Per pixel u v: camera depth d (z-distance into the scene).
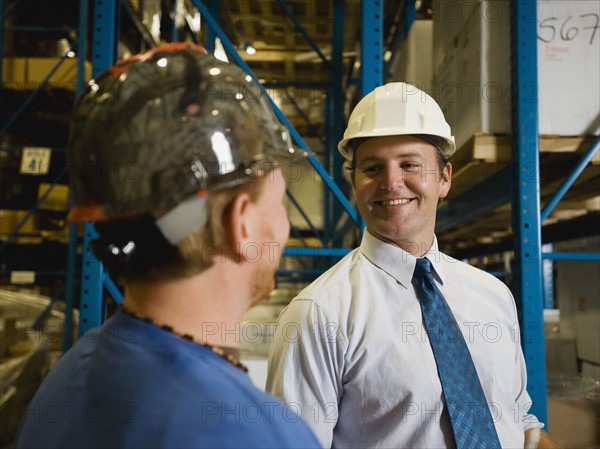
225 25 4.18
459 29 2.67
